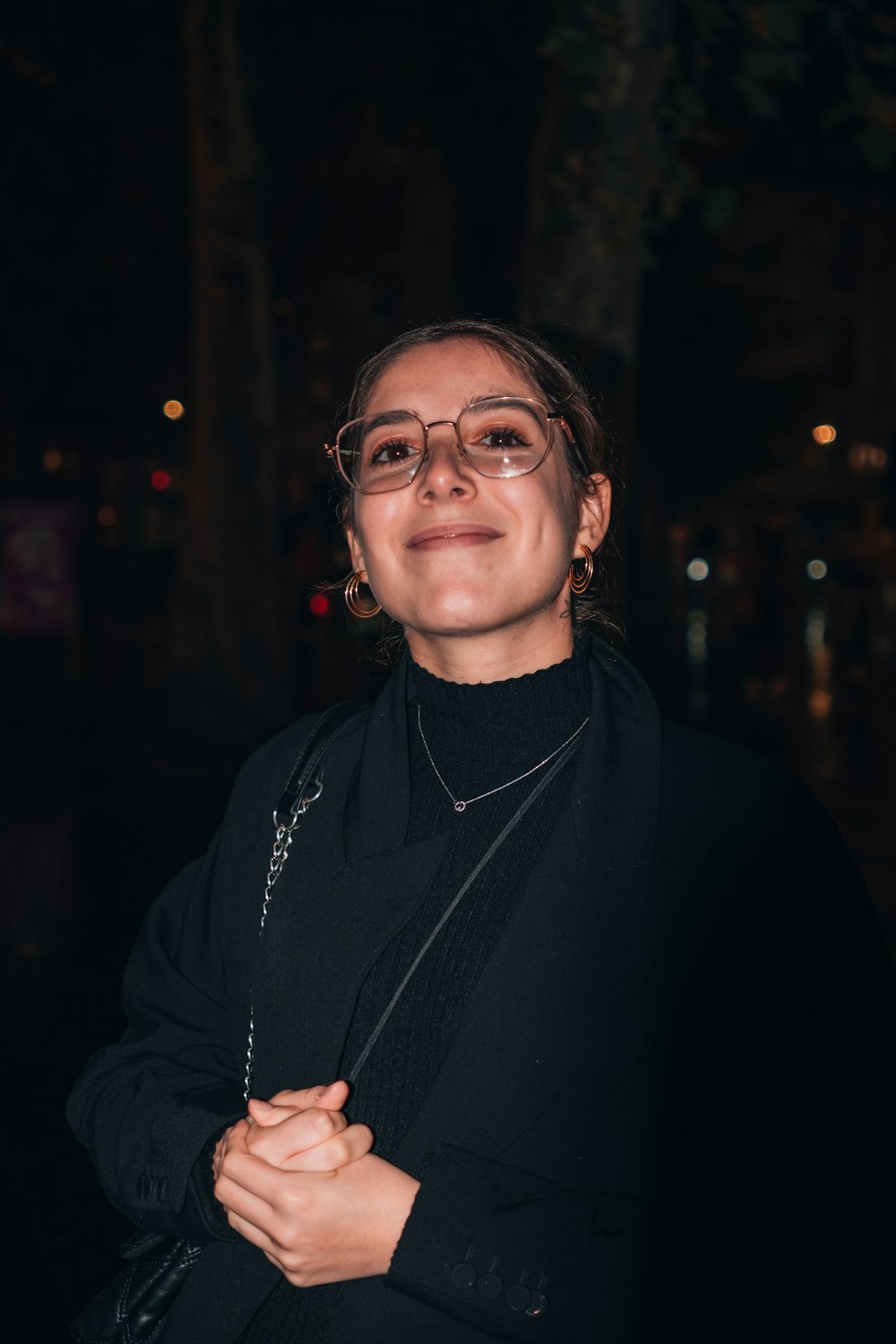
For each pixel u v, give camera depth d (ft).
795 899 5.19
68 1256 13.02
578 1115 4.95
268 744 6.20
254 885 5.79
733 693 60.29
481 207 65.87
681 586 117.39
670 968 5.06
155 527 94.63
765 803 5.34
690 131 21.40
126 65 52.54
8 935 22.24
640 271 23.88
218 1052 5.87
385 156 63.31
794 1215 4.84
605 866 5.15
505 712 5.58
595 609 6.39
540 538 5.50
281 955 5.52
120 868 26.61
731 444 86.48
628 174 21.27
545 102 23.13
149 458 91.66
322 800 5.78
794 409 89.40
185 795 33.68
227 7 39.45
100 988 19.92
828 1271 4.81
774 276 87.51
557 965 5.06
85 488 89.92
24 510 50.03
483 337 5.80
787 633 99.25
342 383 79.05
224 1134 5.22
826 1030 5.05
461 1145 4.94
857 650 76.89
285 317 76.07
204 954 5.98
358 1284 4.98
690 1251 4.84
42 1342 11.64
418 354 5.76
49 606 50.78
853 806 33.81
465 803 5.57
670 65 21.80
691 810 5.30
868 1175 4.89
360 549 6.29
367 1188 4.79
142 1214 5.43
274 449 41.68
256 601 41.09
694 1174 4.92
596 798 5.24
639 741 5.42
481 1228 4.72
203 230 40.57
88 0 48.29
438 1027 5.26
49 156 61.67
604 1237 4.77
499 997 5.04
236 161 40.06
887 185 46.14
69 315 73.61
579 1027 5.02
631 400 23.90
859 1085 4.99
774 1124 4.92
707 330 79.71
